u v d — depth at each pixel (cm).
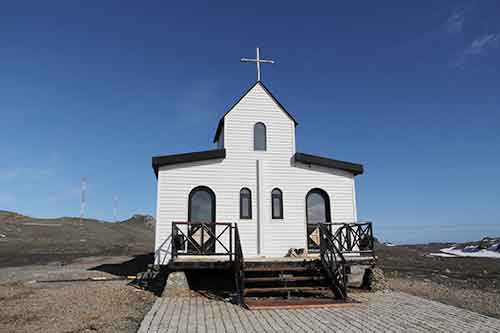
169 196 1250
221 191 1291
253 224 1291
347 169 1382
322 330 667
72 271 1697
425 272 1934
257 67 1442
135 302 939
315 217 1345
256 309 838
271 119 1391
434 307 878
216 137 1606
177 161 1259
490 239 4362
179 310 830
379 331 664
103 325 714
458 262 2652
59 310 835
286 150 1371
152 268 1196
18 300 945
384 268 2112
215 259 1087
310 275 1059
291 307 853
